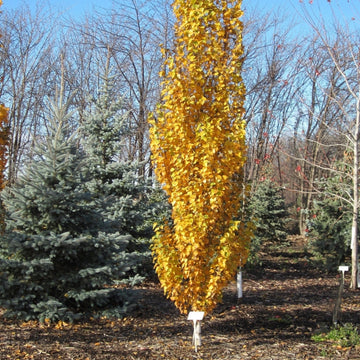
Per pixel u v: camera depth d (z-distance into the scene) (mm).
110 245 6602
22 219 6359
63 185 6418
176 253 5035
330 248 11594
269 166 17094
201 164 4812
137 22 18375
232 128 4871
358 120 9305
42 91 19703
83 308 6727
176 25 5133
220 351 5137
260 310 7414
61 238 6035
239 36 4922
